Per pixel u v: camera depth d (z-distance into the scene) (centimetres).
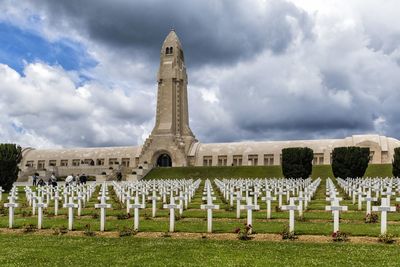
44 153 12381
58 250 1515
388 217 2289
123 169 9144
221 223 2144
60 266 1297
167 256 1412
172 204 1914
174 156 10706
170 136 10800
